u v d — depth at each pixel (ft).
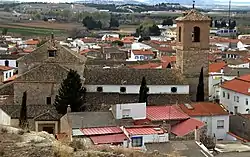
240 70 422.82
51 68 271.49
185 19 303.89
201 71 304.09
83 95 266.77
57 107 250.57
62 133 219.61
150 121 228.22
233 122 271.49
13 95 270.87
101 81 288.10
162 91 291.58
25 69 279.08
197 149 166.71
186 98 288.92
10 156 101.09
